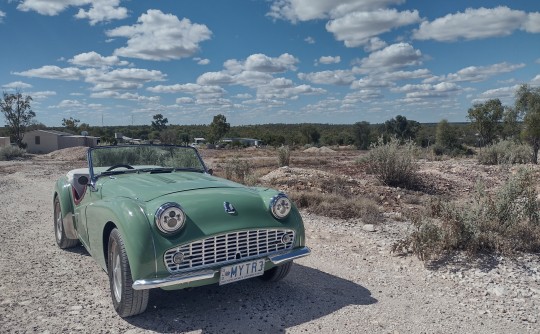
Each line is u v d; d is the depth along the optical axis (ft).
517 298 14.78
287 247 14.12
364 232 24.34
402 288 15.84
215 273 12.44
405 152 49.32
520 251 19.51
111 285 13.64
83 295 14.75
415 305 14.25
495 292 15.30
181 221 12.12
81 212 16.92
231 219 12.98
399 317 13.29
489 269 17.43
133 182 15.55
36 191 42.98
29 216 29.01
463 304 14.35
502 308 13.97
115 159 18.20
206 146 265.13
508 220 20.63
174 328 12.35
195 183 15.31
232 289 15.52
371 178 53.16
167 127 339.36
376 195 38.11
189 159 19.33
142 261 11.75
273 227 13.62
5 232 24.03
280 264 13.84
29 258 18.99
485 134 151.53
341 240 22.74
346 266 18.44
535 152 82.58
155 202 12.78
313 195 33.86
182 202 12.91
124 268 12.25
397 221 28.02
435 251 18.78
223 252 12.71
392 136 52.47
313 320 12.98
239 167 53.98
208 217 12.71
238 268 12.76
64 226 19.04
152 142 19.66
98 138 217.15
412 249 19.97
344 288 15.78
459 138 203.10
